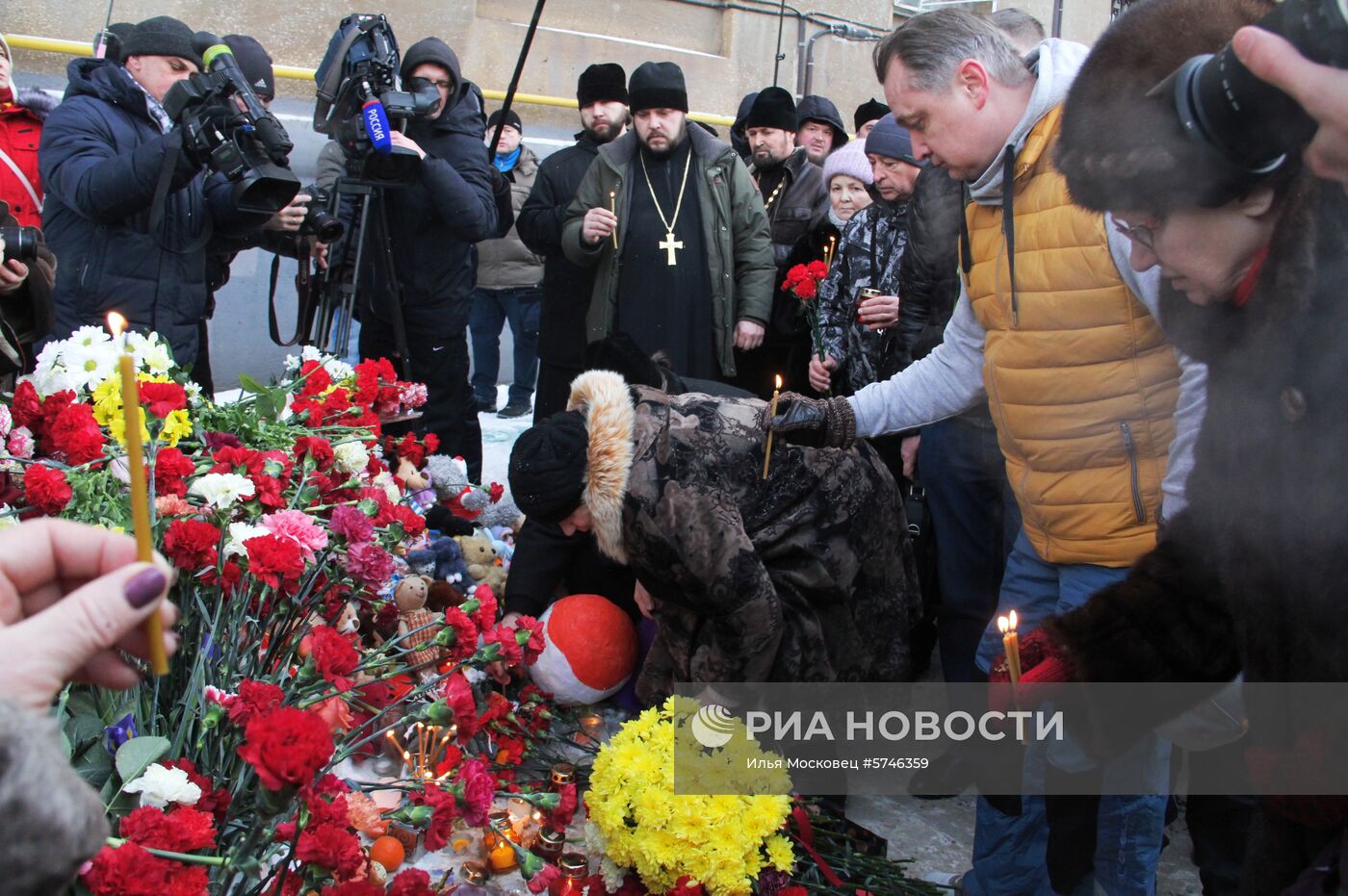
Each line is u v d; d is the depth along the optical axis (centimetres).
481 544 372
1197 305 153
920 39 227
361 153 418
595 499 260
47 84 597
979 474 318
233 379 667
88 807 88
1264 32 119
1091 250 209
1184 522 163
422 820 195
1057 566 237
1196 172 135
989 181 226
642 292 464
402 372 468
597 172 471
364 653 260
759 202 477
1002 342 228
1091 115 146
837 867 266
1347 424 130
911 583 312
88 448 217
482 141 479
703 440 268
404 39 717
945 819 313
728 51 855
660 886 241
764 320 472
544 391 511
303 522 212
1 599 109
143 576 95
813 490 282
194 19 643
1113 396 215
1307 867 152
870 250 411
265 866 201
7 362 265
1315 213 130
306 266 446
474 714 199
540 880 247
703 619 282
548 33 771
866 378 409
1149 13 146
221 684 200
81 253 362
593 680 312
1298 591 138
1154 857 226
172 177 351
